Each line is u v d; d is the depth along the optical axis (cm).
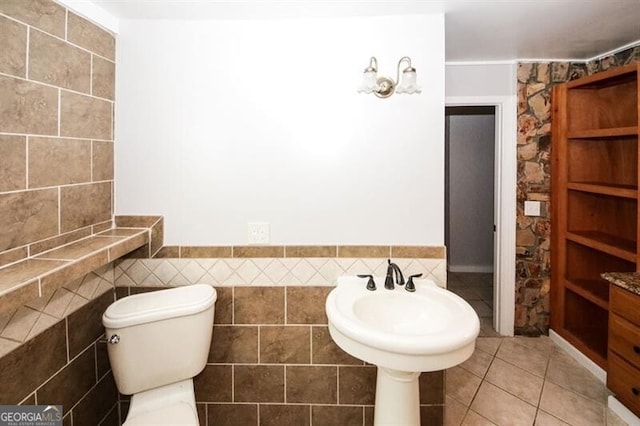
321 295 169
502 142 260
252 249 169
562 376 223
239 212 169
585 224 251
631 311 165
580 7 164
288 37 164
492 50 229
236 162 167
